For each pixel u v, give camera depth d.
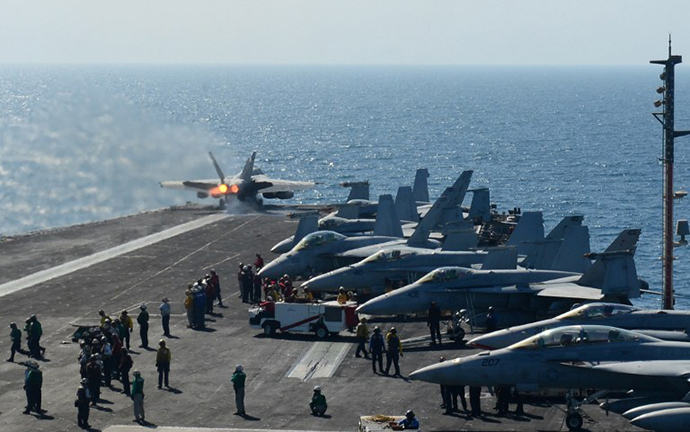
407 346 46.50
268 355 45.50
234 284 61.00
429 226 62.31
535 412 37.47
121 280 62.34
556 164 181.50
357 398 39.28
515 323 49.22
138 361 44.97
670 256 47.38
